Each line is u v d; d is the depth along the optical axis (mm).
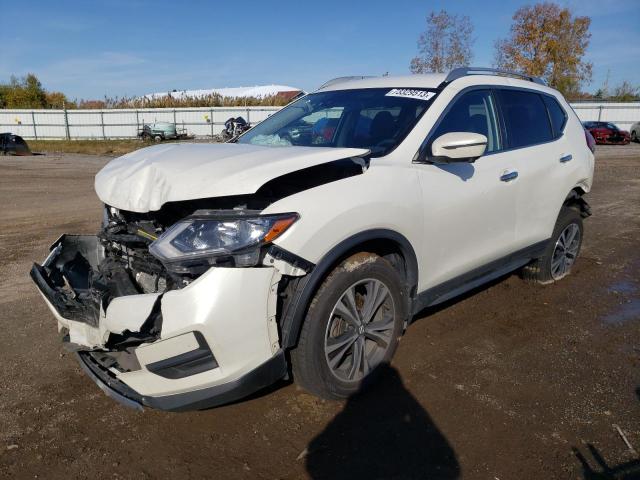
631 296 4750
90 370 2783
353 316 2941
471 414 2938
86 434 2795
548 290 4867
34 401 3092
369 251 3109
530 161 4148
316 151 2875
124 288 2756
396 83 3910
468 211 3535
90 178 15039
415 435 2760
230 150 3035
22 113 43969
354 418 2904
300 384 2891
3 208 9594
